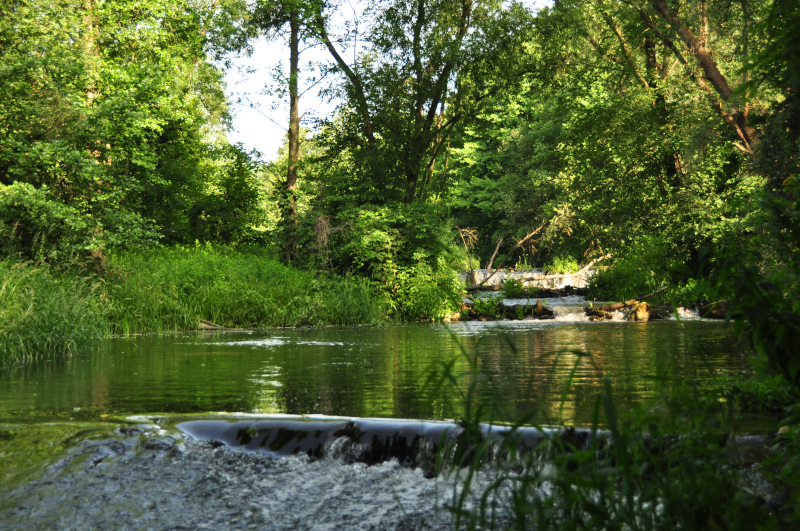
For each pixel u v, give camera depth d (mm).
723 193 18375
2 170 16266
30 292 10250
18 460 3807
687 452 2227
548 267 40906
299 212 22641
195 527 2973
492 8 22562
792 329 2439
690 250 18781
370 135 23859
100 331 12531
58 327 9867
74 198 16516
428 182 24266
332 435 4258
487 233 50906
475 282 32500
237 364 8281
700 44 13508
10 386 6496
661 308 19078
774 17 3174
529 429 3926
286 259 21844
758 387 4340
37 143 15164
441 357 8883
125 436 4246
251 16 23906
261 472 3795
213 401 5449
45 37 16703
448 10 22141
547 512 1971
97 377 7145
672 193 19234
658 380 2467
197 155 29641
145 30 20281
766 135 5641
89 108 16703
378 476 3744
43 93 16266
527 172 48031
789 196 3783
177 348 10625
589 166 21781
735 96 3488
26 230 15180
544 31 22031
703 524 1975
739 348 8891
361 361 8523
